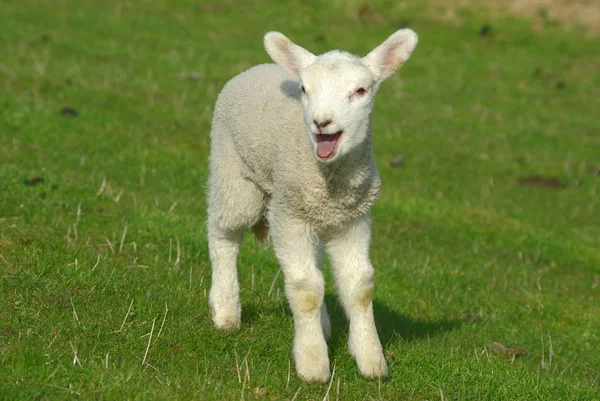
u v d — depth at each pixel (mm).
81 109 28031
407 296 17984
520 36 45656
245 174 13383
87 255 16156
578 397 13438
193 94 32312
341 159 11648
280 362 12602
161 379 11281
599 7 49125
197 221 19766
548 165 30359
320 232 12312
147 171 23891
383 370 12469
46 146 24266
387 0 48625
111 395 10531
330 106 11266
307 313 12055
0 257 15055
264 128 12625
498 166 29875
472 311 17984
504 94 37750
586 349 16984
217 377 11789
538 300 19203
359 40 42344
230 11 45750
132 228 18469
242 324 14070
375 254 20469
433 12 47844
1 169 20609
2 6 41688
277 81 13180
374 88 12352
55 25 39500
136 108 29531
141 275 15594
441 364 13586
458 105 35688
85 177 21828
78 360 11141
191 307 14266
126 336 12523
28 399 10203
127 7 44625
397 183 26938
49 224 17703
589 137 33594
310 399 11539
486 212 25344
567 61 42969
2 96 27328
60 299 13562
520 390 13211
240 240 14070
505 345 16359
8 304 13070
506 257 22547
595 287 21047
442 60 41344
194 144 27188
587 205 27625
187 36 41000
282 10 46125
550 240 24047
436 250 21891
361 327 12438
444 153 30297
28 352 11383
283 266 12141
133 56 36219
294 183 11859
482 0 49406
